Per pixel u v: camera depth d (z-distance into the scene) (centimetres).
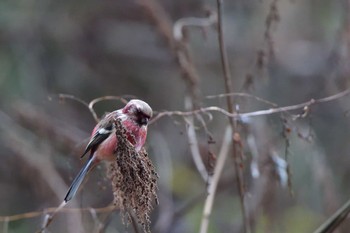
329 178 1483
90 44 1931
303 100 1758
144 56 1945
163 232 1506
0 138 1580
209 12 1233
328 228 974
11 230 1575
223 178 1534
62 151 1514
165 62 1925
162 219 1515
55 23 1869
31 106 1623
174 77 1883
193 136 1059
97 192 1166
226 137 1164
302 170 1487
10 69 1755
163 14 1448
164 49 1792
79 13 1916
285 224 1451
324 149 1620
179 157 1712
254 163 1117
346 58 1377
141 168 771
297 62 1808
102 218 1170
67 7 1900
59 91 1833
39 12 1855
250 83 1170
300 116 990
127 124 849
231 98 1077
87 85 1880
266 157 1159
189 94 1184
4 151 1602
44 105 1720
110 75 1927
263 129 1344
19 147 1517
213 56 1797
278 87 1772
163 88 1895
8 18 1819
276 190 1359
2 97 1702
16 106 1579
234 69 1742
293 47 1817
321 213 1507
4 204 1602
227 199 1602
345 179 1664
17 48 1803
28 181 1528
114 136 852
